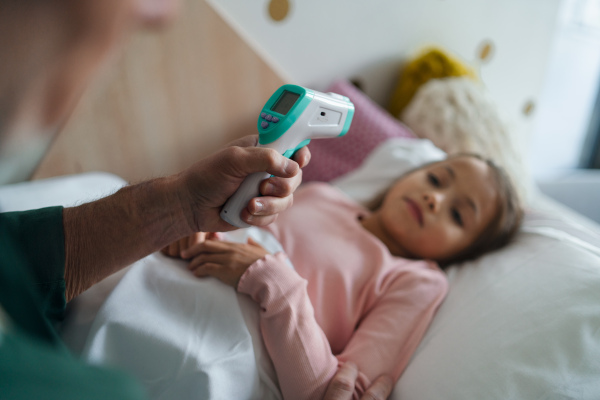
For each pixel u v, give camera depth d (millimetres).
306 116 478
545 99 1753
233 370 518
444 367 597
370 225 959
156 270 586
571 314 601
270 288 583
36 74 187
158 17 188
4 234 225
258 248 670
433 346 642
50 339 232
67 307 554
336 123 512
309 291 725
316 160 1149
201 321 544
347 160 1144
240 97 1050
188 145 1047
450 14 1312
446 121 1142
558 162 1882
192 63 966
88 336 504
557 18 1490
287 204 513
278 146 477
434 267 835
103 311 512
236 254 623
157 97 964
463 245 872
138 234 502
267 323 585
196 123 1032
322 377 563
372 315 707
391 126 1150
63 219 482
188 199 497
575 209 1745
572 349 561
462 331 642
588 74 1771
